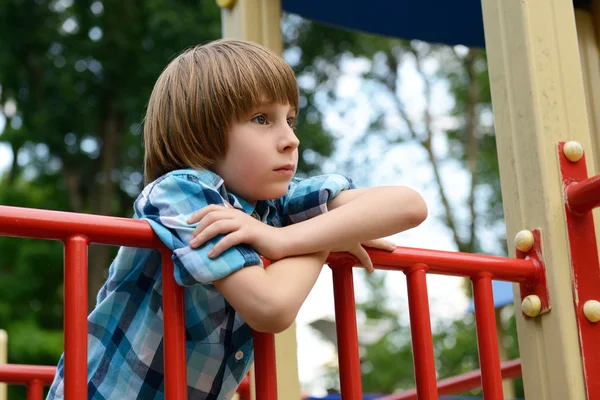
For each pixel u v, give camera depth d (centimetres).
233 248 169
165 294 170
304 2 439
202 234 167
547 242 225
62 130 1387
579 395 215
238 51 189
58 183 1449
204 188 175
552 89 237
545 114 234
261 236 172
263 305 165
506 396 654
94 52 1359
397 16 452
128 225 169
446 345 1647
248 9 356
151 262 185
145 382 180
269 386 178
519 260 223
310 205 200
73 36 1382
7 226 159
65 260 163
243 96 181
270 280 168
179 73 190
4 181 1457
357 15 449
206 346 185
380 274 1823
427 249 206
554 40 242
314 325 1509
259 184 183
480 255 217
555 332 219
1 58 1355
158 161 192
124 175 1434
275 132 184
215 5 1334
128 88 1362
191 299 181
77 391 157
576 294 221
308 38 1530
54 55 1377
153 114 194
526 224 232
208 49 193
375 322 1788
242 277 166
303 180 206
